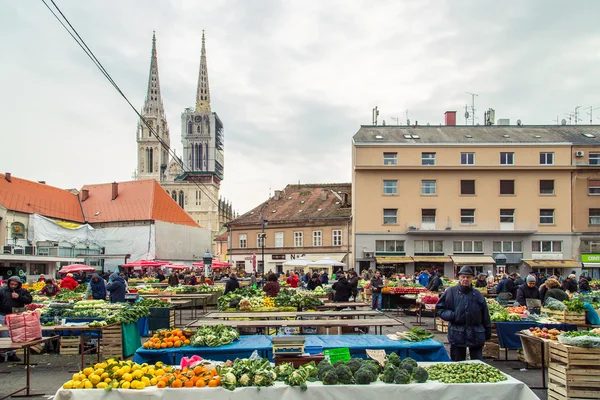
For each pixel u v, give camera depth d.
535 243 51.41
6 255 39.06
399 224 51.47
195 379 7.59
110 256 55.25
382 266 51.50
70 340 15.09
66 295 22.50
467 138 53.59
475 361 8.74
